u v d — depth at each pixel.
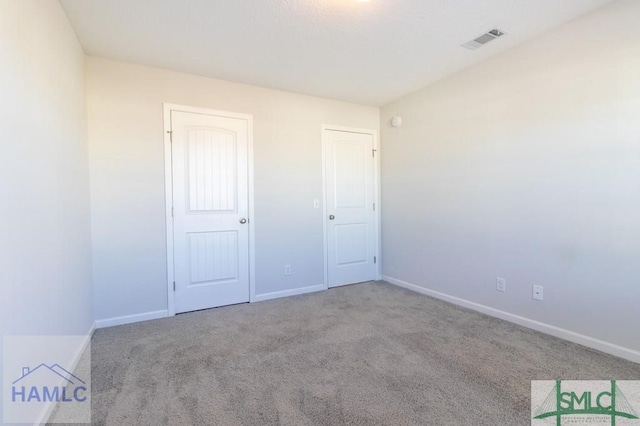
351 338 2.43
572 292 2.31
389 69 3.04
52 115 1.75
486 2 2.03
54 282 1.72
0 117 1.19
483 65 2.88
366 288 3.88
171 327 2.69
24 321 1.36
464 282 3.14
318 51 2.65
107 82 2.71
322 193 3.83
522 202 2.61
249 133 3.35
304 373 1.93
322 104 3.81
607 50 2.10
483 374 1.89
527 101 2.56
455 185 3.20
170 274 2.97
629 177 2.02
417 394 1.70
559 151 2.36
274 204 3.52
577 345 2.26
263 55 2.71
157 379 1.87
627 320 2.05
